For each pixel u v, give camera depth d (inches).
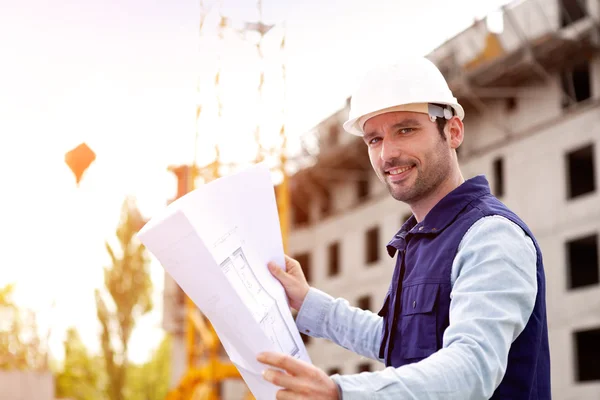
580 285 818.8
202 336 844.0
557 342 715.4
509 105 839.7
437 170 56.1
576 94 834.8
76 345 1030.4
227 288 45.6
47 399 773.3
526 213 776.9
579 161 810.2
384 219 1000.9
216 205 51.1
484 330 43.7
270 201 56.0
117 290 980.6
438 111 56.4
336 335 70.6
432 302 51.2
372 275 1005.8
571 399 689.0
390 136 56.5
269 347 45.4
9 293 797.9
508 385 49.1
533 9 802.8
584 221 718.5
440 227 53.6
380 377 40.2
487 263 47.1
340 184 1130.0
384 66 57.4
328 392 39.0
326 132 1077.1
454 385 40.5
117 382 981.2
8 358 773.9
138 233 45.9
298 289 70.1
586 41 743.1
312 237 1151.6
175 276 46.5
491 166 830.5
